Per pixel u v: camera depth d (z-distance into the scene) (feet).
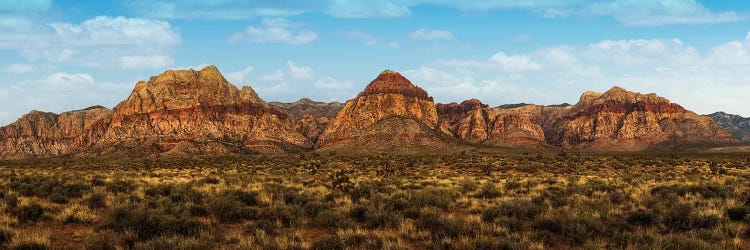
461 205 68.08
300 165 232.53
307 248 40.06
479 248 39.42
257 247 39.86
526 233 44.73
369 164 234.79
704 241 40.75
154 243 39.22
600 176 134.51
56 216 52.26
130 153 640.58
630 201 69.21
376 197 69.77
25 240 39.63
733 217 54.03
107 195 69.67
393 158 333.83
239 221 54.19
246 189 85.25
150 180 104.37
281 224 51.01
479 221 51.21
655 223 50.93
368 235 44.19
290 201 70.13
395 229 48.37
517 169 184.96
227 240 43.68
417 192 80.07
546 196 75.56
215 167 213.46
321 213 54.60
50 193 71.92
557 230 46.34
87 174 124.57
